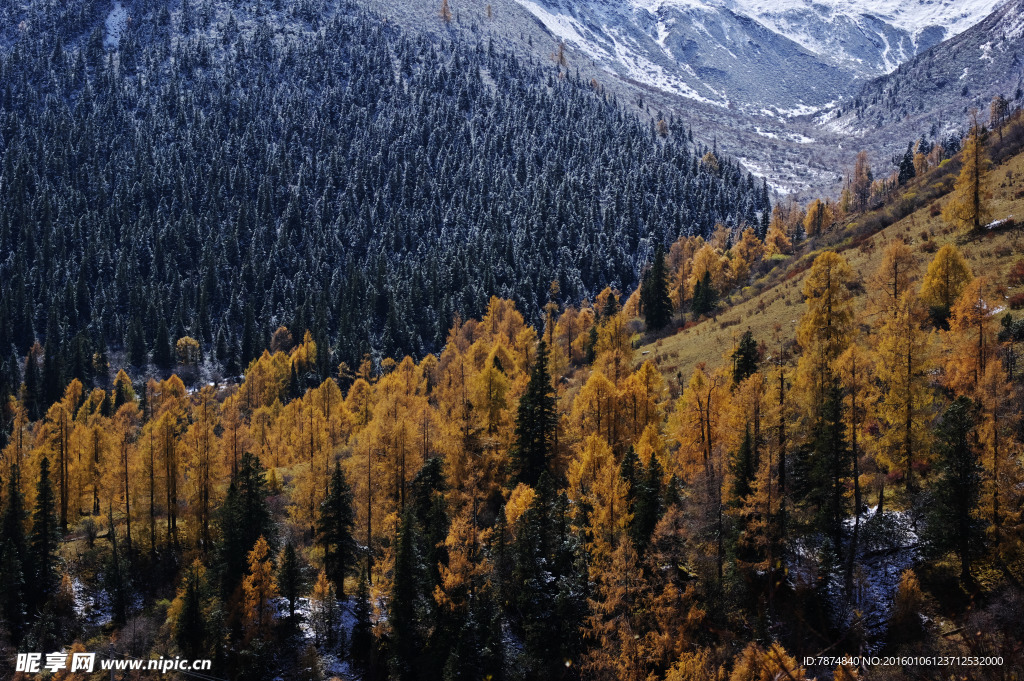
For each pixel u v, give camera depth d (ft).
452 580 143.43
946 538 119.75
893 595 123.03
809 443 143.95
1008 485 116.67
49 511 182.09
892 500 143.02
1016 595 108.99
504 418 203.31
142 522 202.28
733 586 126.93
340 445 235.40
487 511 183.01
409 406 231.30
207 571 172.65
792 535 132.87
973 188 231.50
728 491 134.82
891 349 141.18
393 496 184.55
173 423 201.26
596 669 124.57
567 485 184.75
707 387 164.04
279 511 207.62
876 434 155.43
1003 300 187.01
